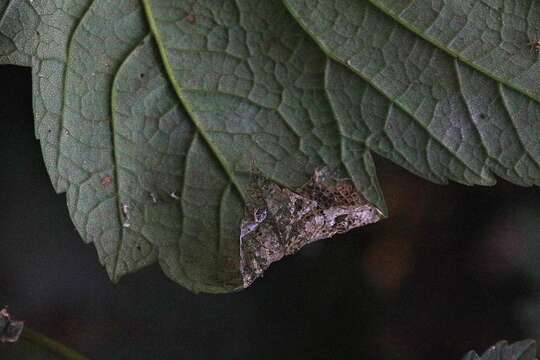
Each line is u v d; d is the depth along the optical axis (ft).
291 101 1.16
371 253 1.41
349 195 1.17
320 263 1.40
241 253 1.19
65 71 1.17
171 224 1.19
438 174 1.16
